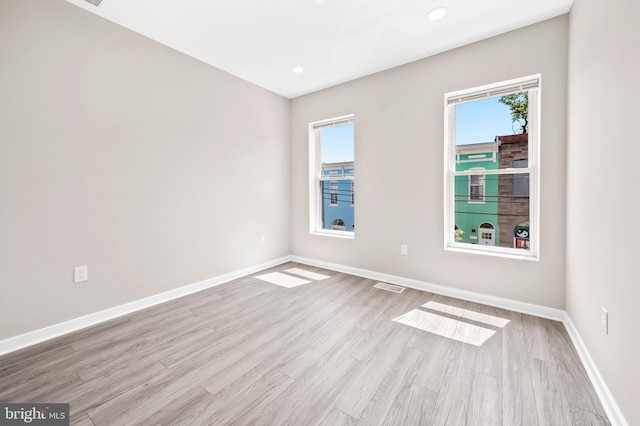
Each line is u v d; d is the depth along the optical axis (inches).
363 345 78.4
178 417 53.1
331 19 91.6
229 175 133.8
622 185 50.7
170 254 111.6
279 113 159.8
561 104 89.3
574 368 67.3
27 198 77.4
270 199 156.6
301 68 126.2
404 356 73.0
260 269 151.6
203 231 123.2
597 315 62.0
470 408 55.1
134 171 99.8
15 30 74.2
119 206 96.3
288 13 88.4
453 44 106.1
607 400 54.4
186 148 115.6
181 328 88.4
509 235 111.6
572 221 82.0
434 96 114.5
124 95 96.3
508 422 51.5
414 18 90.7
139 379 64.1
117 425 51.3
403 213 125.2
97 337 82.7
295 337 82.9
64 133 83.4
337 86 145.1
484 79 102.9
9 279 75.0
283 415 53.5
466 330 86.3
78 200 86.9
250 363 70.2
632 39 47.0
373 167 133.2
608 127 56.7
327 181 162.7
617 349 51.9
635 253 45.9
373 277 136.7
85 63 87.0
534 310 96.5
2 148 73.1
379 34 99.7
